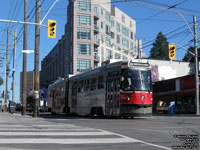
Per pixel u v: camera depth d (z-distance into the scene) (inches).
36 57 903.1
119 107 724.7
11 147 278.8
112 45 2883.9
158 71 2022.6
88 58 2485.2
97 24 2628.0
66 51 2689.5
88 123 577.3
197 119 754.8
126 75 729.6
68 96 1073.5
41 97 1744.6
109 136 364.5
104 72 812.6
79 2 2508.6
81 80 964.0
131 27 3398.1
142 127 486.6
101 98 813.9
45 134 372.8
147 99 729.0
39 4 904.9
